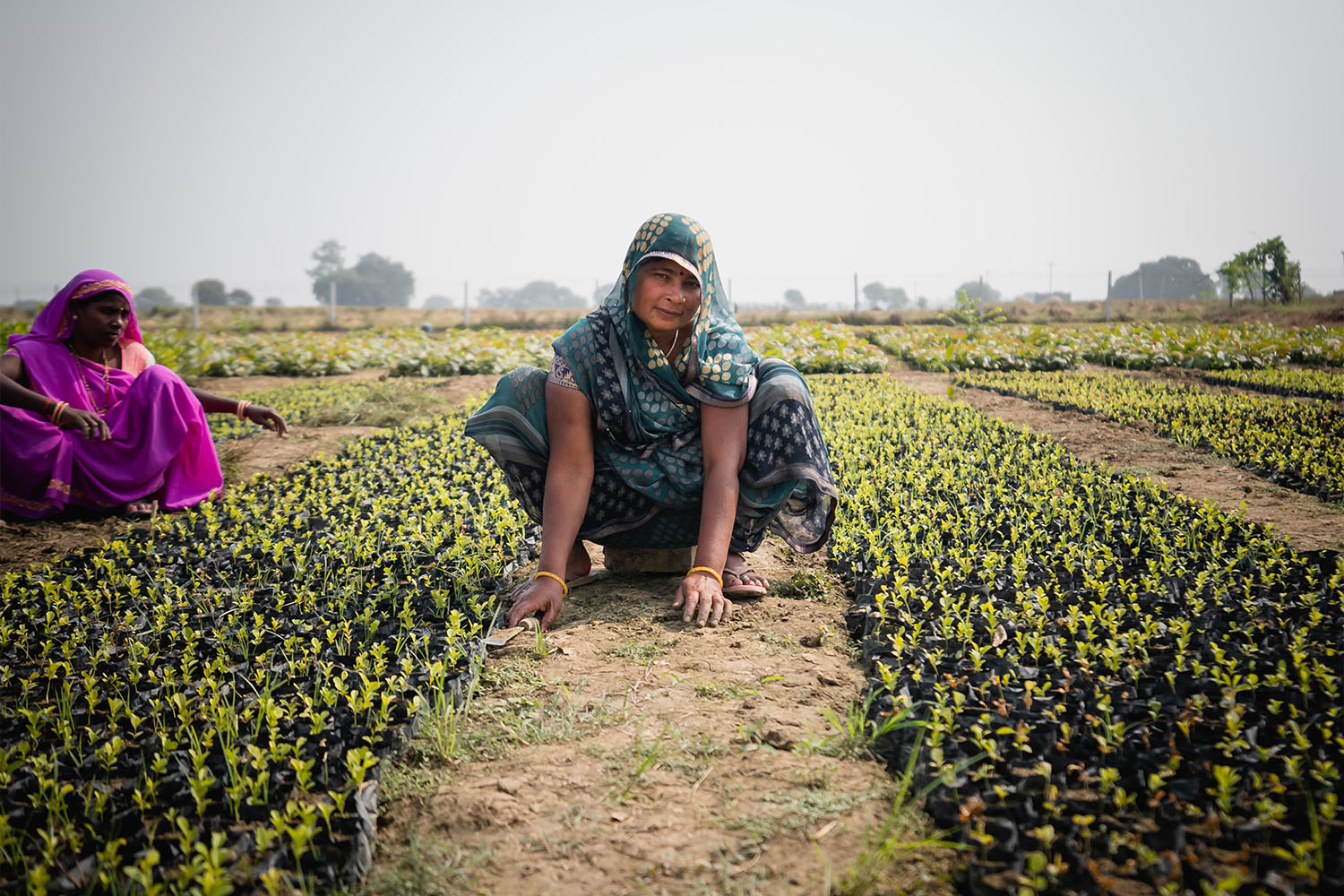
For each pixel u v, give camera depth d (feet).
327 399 33.09
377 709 7.95
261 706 7.77
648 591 11.31
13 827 6.34
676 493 10.81
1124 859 5.49
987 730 6.94
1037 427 24.12
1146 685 7.72
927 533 12.86
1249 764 6.35
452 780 6.93
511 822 6.30
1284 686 7.49
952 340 48.26
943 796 6.13
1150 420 24.53
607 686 8.47
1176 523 13.04
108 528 16.11
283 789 6.69
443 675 8.30
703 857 5.82
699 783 6.71
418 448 22.02
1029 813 5.88
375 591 11.28
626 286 10.38
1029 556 11.68
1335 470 16.88
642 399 10.59
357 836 5.99
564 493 10.47
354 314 106.63
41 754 7.41
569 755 7.20
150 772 7.11
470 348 49.19
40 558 14.29
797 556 12.91
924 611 9.85
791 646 9.42
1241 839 5.57
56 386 16.63
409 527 13.83
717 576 10.10
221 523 15.60
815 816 6.21
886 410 26.17
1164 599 9.68
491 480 17.61
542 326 99.30
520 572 12.13
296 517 15.15
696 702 8.09
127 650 9.62
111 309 17.04
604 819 6.29
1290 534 12.91
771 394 10.53
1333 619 9.00
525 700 8.16
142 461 16.87
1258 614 9.29
